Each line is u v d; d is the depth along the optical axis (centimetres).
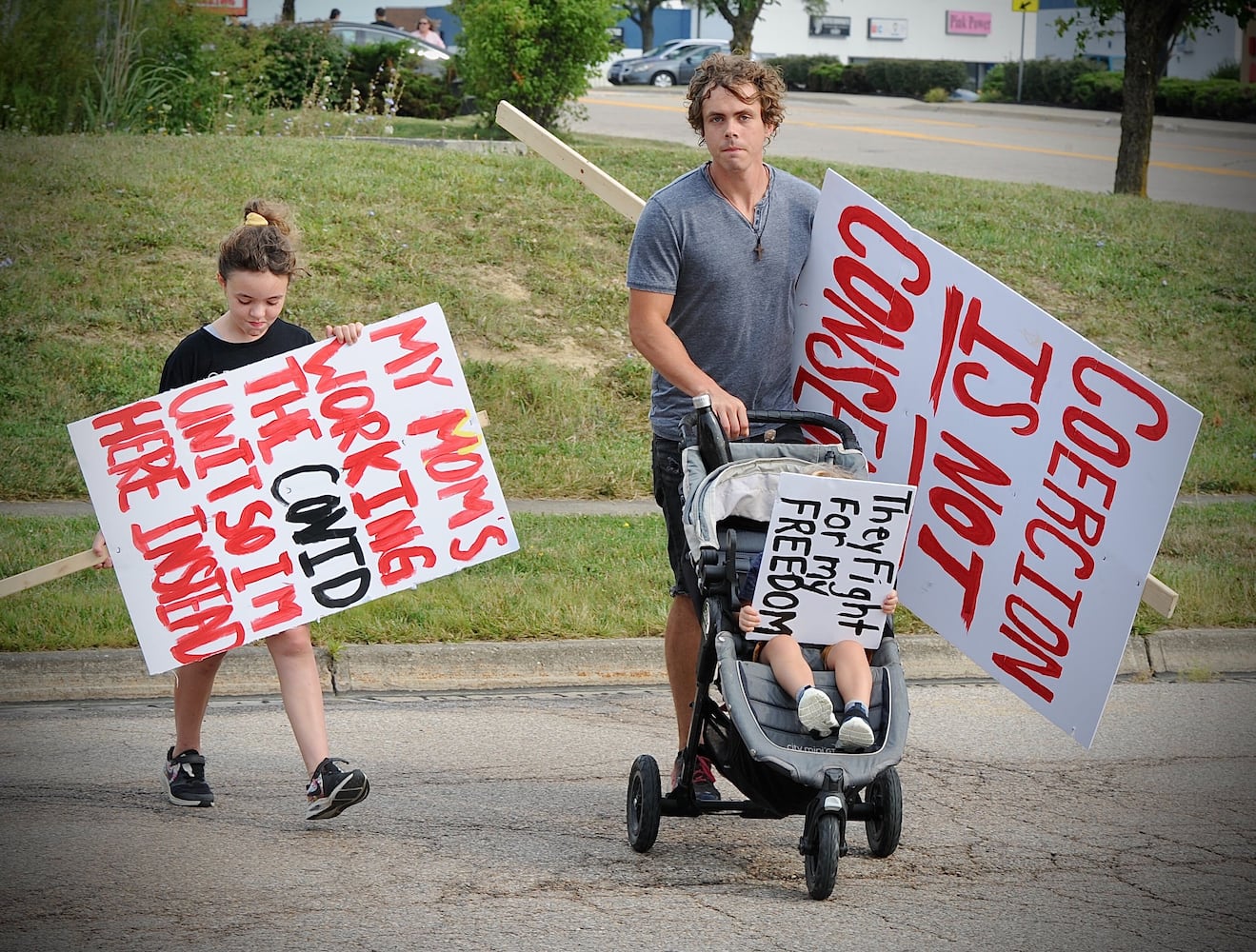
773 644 483
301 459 543
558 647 744
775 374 568
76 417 1100
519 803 558
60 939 420
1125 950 433
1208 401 1338
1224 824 555
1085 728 566
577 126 2680
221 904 448
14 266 1260
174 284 1270
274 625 534
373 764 601
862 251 582
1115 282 1533
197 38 1914
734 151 532
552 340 1293
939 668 782
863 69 4481
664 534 939
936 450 592
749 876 489
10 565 805
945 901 469
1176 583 873
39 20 1742
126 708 673
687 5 5444
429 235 1409
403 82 2480
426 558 554
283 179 1473
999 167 2536
